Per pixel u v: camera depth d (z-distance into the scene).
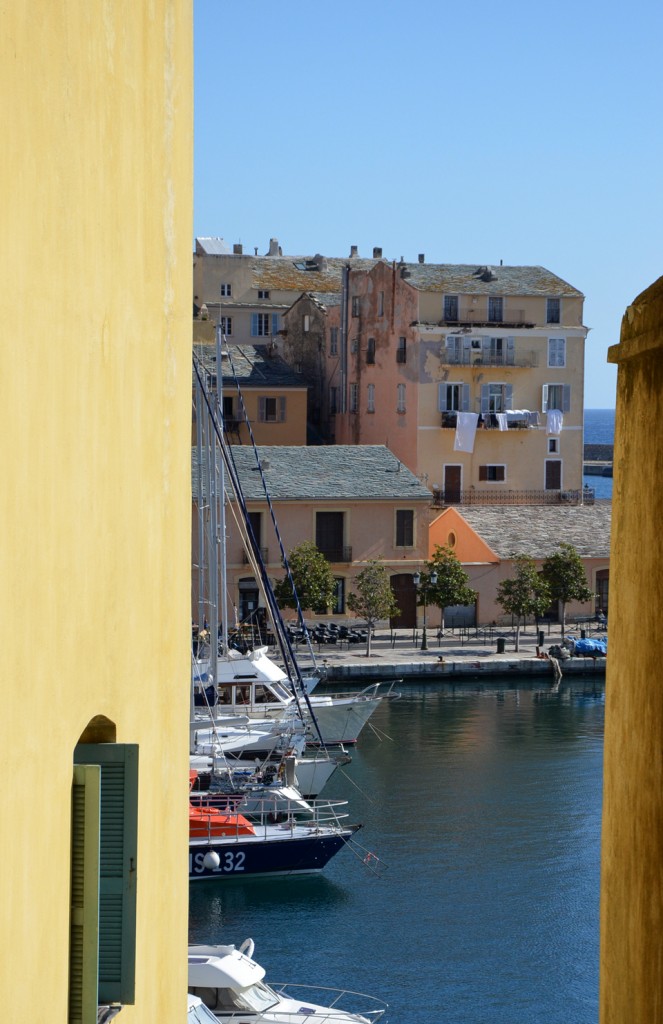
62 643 6.46
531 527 92.75
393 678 74.62
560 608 90.56
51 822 6.29
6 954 5.66
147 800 8.38
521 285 102.31
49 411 6.18
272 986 34.59
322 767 50.81
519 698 71.12
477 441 100.50
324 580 79.25
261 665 57.12
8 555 5.59
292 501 83.69
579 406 102.44
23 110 5.73
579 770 55.62
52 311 6.20
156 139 8.32
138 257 7.93
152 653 8.48
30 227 5.86
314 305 115.75
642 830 9.20
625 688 9.70
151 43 8.13
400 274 101.06
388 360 102.50
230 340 125.69
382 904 40.81
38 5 5.91
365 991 34.62
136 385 7.93
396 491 86.56
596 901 40.94
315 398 115.44
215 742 49.91
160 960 8.75
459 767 56.16
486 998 34.22
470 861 44.38
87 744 7.50
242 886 42.56
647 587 9.10
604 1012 10.32
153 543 8.45
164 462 8.71
